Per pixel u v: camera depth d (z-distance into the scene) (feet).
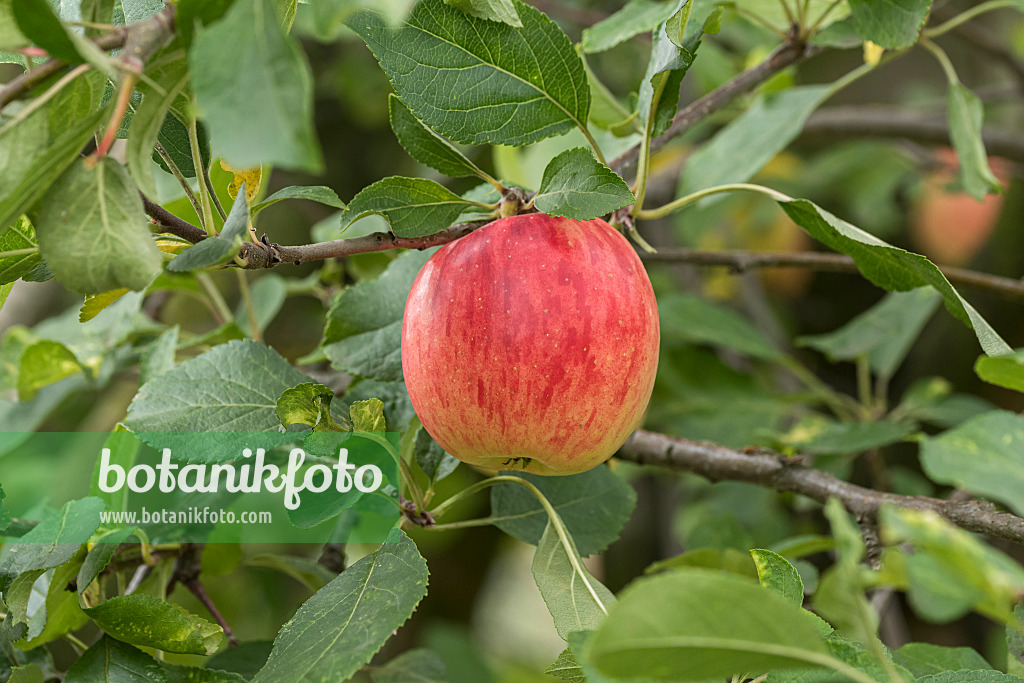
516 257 2.46
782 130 3.13
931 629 4.59
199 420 2.58
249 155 2.17
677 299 3.90
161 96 2.31
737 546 3.10
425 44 2.53
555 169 2.49
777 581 2.41
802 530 4.18
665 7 2.89
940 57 3.06
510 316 2.45
